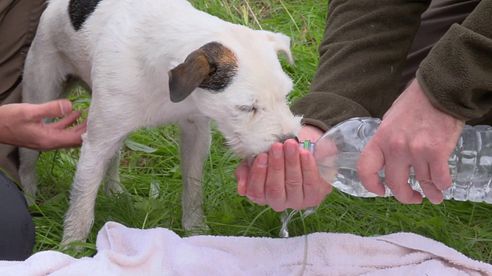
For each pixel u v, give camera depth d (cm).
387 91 323
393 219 355
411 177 285
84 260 278
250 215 357
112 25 316
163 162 409
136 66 310
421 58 387
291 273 296
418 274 293
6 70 378
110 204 359
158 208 362
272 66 283
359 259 301
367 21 331
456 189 315
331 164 279
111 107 313
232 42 287
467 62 239
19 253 292
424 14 396
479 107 248
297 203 286
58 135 331
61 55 358
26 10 372
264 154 271
